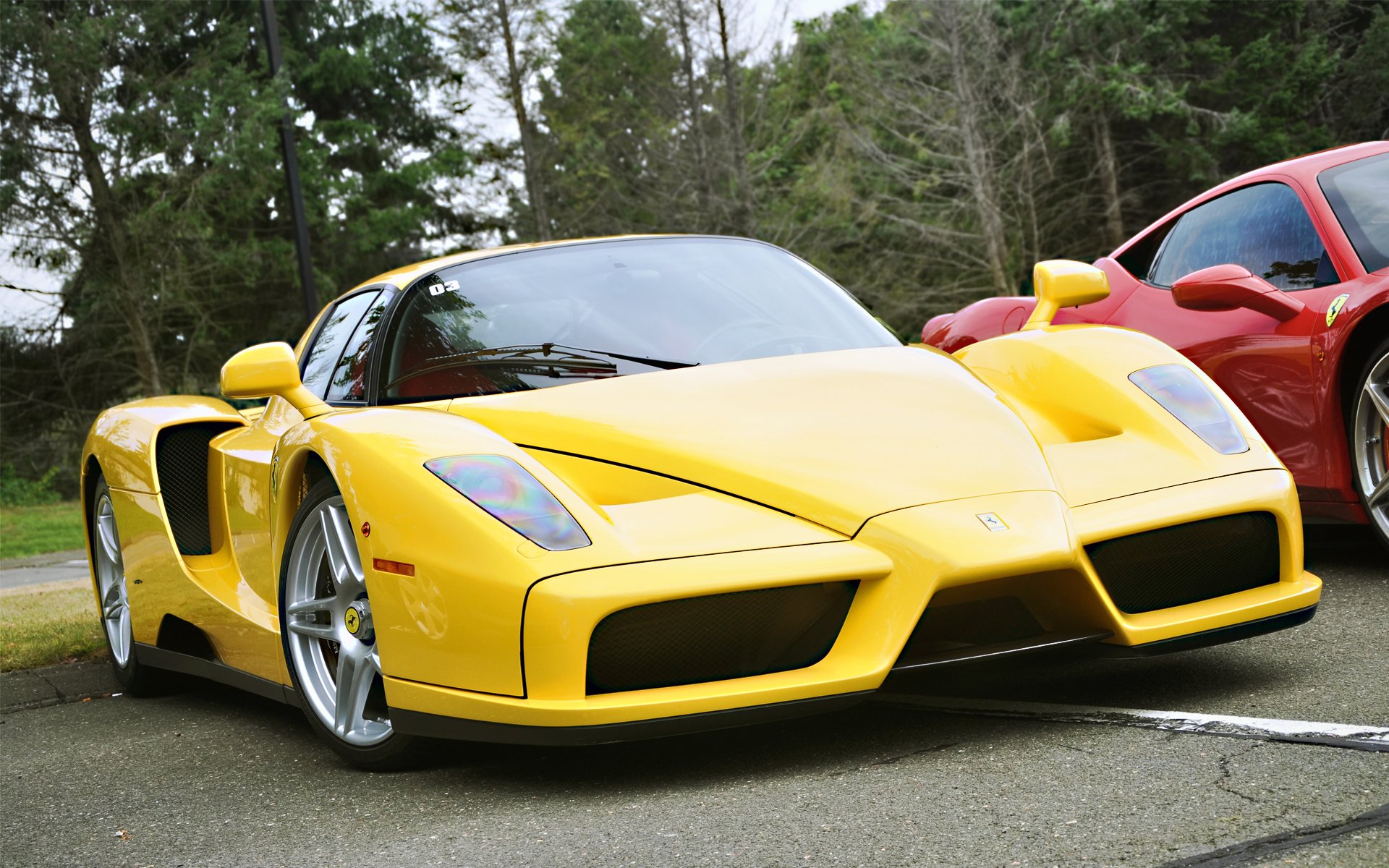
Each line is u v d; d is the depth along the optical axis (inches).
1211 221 171.3
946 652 88.2
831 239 1033.5
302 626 105.5
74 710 142.3
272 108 806.5
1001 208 1025.5
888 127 1058.7
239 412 150.9
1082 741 85.0
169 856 80.7
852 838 69.6
